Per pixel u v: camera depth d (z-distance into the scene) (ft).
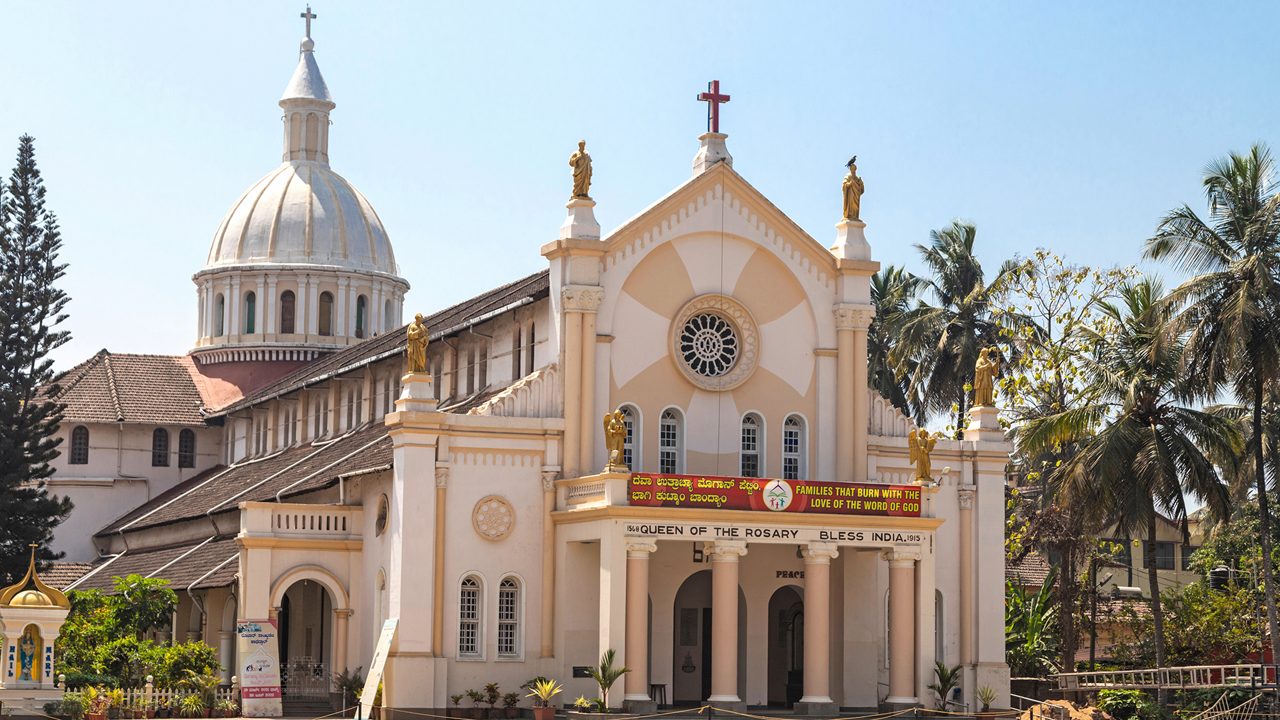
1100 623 237.25
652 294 170.91
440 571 159.53
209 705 163.22
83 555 269.44
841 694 172.55
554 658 162.50
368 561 171.42
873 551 175.94
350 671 172.76
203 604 190.39
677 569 169.58
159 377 284.61
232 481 235.81
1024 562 245.24
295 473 200.75
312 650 202.28
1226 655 219.00
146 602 183.21
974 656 179.22
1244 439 189.57
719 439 172.45
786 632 185.68
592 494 159.43
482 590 162.20
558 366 166.81
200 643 171.94
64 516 227.61
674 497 156.87
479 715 159.22
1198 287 171.22
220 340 285.43
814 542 161.27
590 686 162.09
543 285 175.11
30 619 152.97
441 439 161.38
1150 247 177.78
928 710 162.71
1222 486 177.47
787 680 184.24
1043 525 208.03
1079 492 178.60
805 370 176.86
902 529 164.66
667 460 171.01
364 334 287.69
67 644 176.96
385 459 167.84
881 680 174.91
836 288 178.50
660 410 170.30
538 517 164.66
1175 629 220.02
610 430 157.48
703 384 171.83
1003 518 182.70
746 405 173.99
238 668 167.22
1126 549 274.98
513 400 165.07
